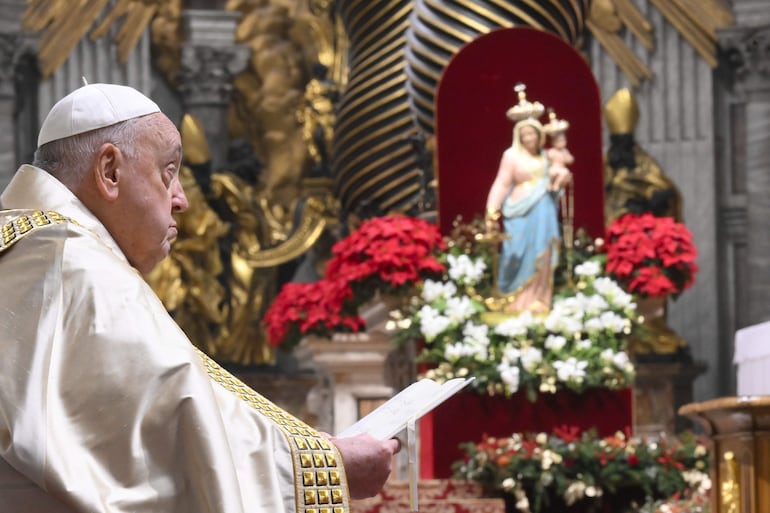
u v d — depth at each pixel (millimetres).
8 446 4176
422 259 11172
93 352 4301
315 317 11508
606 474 10586
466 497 10695
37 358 4277
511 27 12039
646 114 18297
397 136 13781
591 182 12070
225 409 4535
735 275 18031
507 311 11273
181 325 16969
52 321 4348
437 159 11836
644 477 10602
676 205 17312
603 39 18391
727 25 18109
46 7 17938
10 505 4230
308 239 17656
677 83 18250
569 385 10969
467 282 11156
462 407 11164
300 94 18641
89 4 18141
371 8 14008
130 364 4293
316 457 4523
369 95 13867
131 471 4223
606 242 11789
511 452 10609
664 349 16469
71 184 4801
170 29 18469
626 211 17000
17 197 4785
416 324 11070
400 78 13797
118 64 18266
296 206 17859
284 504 4418
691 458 10859
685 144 18156
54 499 4238
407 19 13906
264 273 17484
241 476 4398
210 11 18531
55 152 4828
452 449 11125
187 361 4336
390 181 13828
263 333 17328
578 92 12141
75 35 18062
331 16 18531
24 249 4492
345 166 14234
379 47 13984
